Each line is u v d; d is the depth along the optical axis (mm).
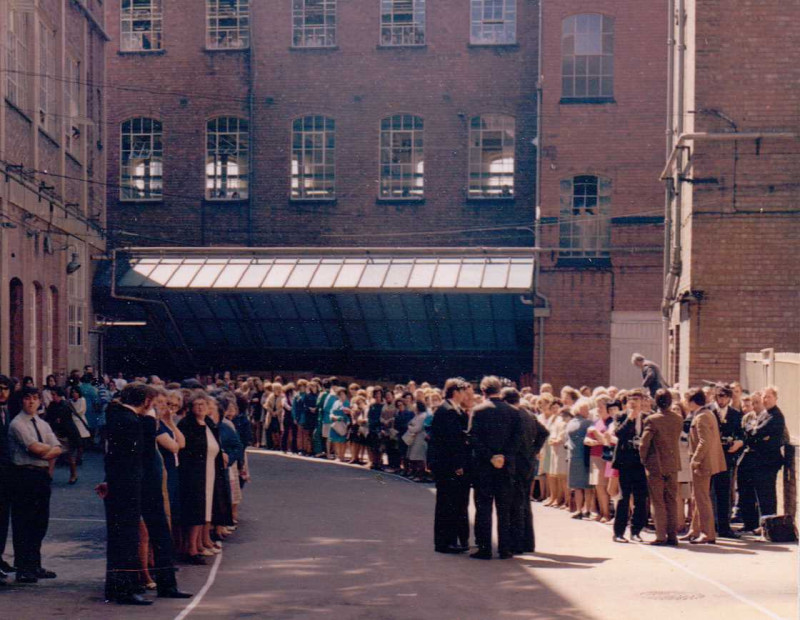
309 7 36875
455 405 13531
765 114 20875
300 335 34844
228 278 33906
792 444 15125
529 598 10367
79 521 15289
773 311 20797
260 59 36969
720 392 15070
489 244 35844
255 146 36938
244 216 36938
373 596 10430
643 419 14391
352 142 36562
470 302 32938
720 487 14672
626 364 32062
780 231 20828
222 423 14195
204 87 37281
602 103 32469
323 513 16906
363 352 34969
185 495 12195
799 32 20844
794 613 9680
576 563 12539
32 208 25422
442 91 36188
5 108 23531
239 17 37312
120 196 37406
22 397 11109
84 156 31391
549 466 18312
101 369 34625
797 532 14305
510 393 13336
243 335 35062
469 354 34469
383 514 16875
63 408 19906
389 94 36438
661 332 31859
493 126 36031
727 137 20656
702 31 21000
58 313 28484
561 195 32562
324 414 27469
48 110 27750
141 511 10328
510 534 13047
